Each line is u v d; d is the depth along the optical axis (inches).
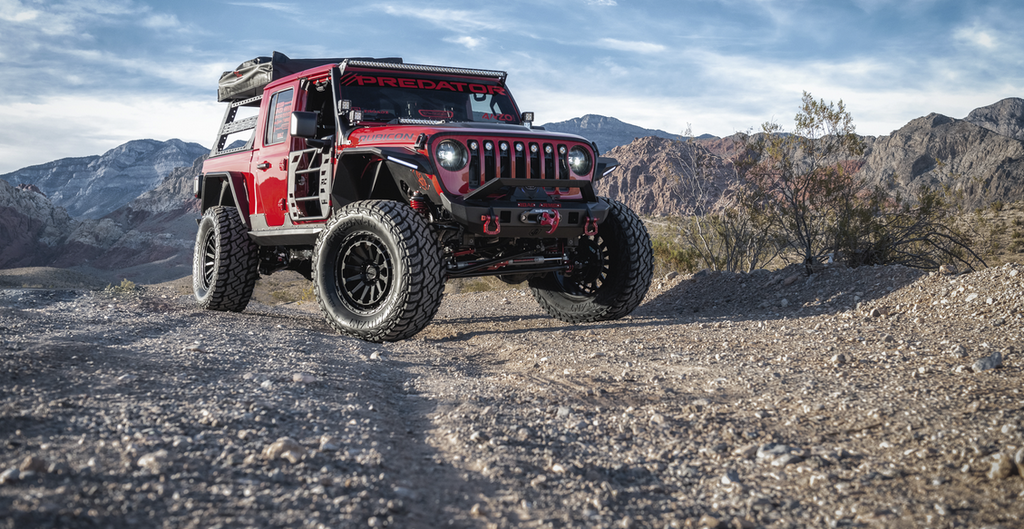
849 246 326.6
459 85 263.4
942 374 132.4
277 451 83.3
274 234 274.4
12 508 58.3
